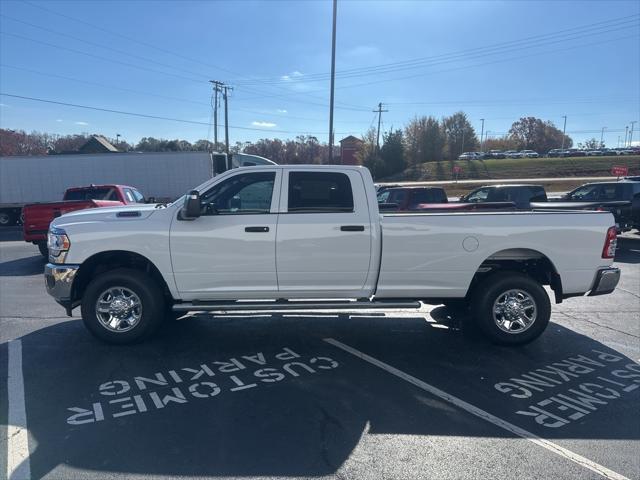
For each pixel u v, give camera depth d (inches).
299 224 212.1
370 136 3016.7
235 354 213.9
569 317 277.0
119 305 218.8
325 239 212.2
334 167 218.5
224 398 169.6
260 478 122.4
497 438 142.7
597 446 138.4
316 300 220.7
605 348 222.5
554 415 157.6
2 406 163.5
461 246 214.7
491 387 180.1
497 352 216.8
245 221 212.4
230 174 218.4
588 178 2289.6
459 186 1952.5
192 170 944.9
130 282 215.9
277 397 170.6
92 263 222.7
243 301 221.3
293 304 214.4
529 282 216.8
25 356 211.3
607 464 129.0
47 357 209.9
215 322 264.1
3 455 133.1
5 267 470.6
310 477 122.9
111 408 161.9
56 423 151.3
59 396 171.2
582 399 169.6
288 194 216.1
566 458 132.0
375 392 174.9
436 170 2910.9
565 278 219.6
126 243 211.9
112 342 220.7
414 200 577.6
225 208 216.5
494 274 222.4
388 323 262.1
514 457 132.3
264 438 142.1
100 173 929.5
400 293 219.5
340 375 190.5
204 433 144.9
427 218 214.1
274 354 214.2
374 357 210.4
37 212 502.0
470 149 3823.8
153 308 218.2
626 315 281.3
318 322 264.2
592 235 217.9
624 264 450.3
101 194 609.0
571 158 3070.9
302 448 136.6
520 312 218.8
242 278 215.5
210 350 219.0
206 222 212.7
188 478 122.3
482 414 158.1
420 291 218.8
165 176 942.4
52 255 217.3
